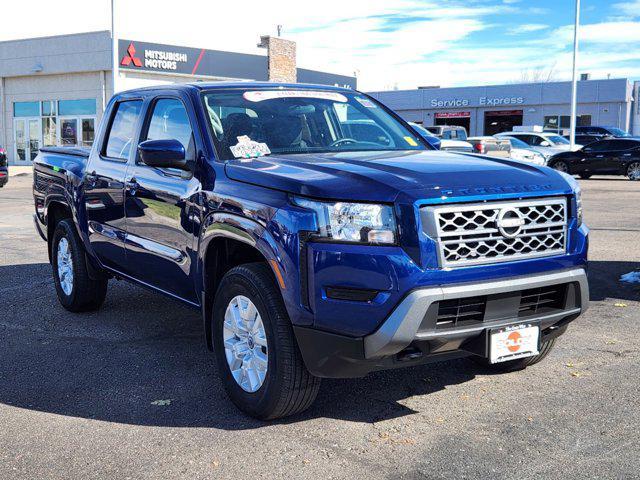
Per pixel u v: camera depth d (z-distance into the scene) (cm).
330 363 362
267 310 378
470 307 362
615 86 5041
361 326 347
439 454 355
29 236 1157
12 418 413
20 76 3719
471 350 373
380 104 555
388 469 340
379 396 436
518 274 366
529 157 2523
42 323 620
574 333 560
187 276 461
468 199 356
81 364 508
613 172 2373
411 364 367
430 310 346
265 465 347
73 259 626
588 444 362
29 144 3759
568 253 387
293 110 493
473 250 355
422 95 5678
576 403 417
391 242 347
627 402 416
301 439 377
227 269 442
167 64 3575
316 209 357
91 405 431
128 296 716
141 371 491
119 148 562
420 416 404
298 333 365
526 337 378
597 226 1170
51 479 338
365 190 354
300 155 443
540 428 383
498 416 401
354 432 384
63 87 3603
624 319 600
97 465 352
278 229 368
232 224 402
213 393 447
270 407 385
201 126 457
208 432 388
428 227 348
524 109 5328
